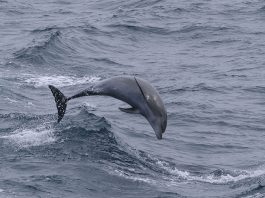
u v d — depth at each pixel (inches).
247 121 2955.2
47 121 2655.0
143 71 3996.1
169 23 5339.6
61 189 1959.9
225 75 3850.9
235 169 2346.2
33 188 1945.1
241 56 4377.5
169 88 3543.3
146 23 5315.0
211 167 2361.0
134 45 4746.6
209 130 2817.4
